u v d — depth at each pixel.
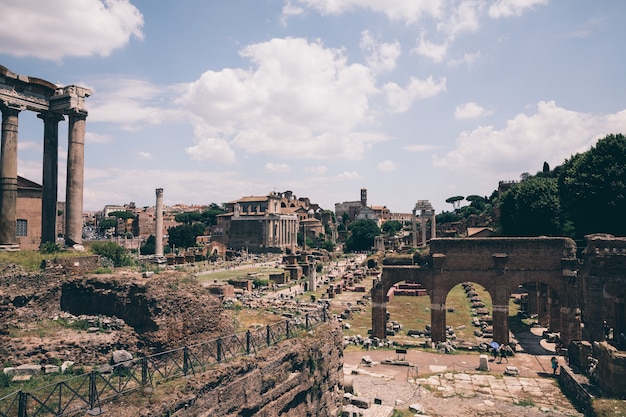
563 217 73.94
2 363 20.30
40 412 16.16
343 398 31.86
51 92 37.88
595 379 33.50
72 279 27.53
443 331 49.09
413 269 50.31
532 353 46.66
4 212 33.97
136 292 24.30
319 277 105.50
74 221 37.19
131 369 20.75
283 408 23.98
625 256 44.31
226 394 20.33
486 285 48.53
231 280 76.50
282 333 28.34
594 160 64.00
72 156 37.41
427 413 31.23
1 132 34.66
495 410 31.88
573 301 46.19
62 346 21.78
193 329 25.08
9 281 25.50
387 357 44.78
